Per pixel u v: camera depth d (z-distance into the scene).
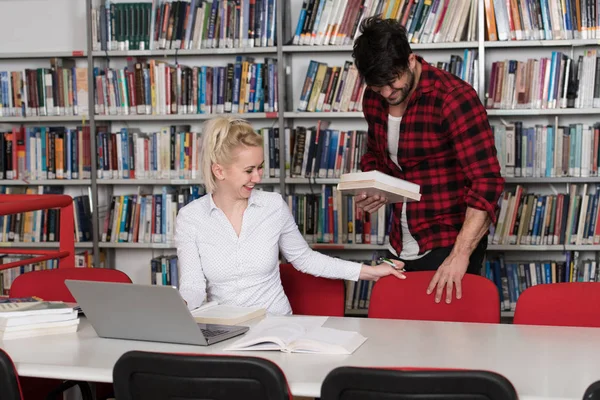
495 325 2.05
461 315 2.30
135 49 4.13
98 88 4.20
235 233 2.32
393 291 2.37
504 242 3.89
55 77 4.27
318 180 4.00
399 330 2.00
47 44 4.52
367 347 1.82
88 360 1.74
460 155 2.43
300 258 2.44
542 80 3.79
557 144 3.79
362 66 2.28
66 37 4.50
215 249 2.31
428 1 3.83
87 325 2.15
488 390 1.33
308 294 2.56
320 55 4.23
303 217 4.04
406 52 2.26
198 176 4.15
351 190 2.47
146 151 4.21
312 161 4.03
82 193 4.57
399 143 2.61
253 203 2.33
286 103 4.14
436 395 1.36
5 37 4.55
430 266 2.64
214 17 4.04
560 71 3.76
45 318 2.01
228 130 2.25
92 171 4.22
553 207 3.85
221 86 4.08
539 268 3.92
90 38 4.16
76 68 4.28
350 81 3.96
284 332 1.91
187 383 1.48
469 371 1.34
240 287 2.32
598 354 1.74
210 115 4.09
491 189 2.36
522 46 3.87
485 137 2.40
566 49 3.97
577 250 3.89
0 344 1.91
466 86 2.45
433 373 1.34
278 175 4.07
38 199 2.59
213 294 2.36
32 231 4.35
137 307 1.84
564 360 1.69
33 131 4.31
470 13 3.82
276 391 1.43
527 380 1.54
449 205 2.61
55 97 4.28
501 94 3.84
